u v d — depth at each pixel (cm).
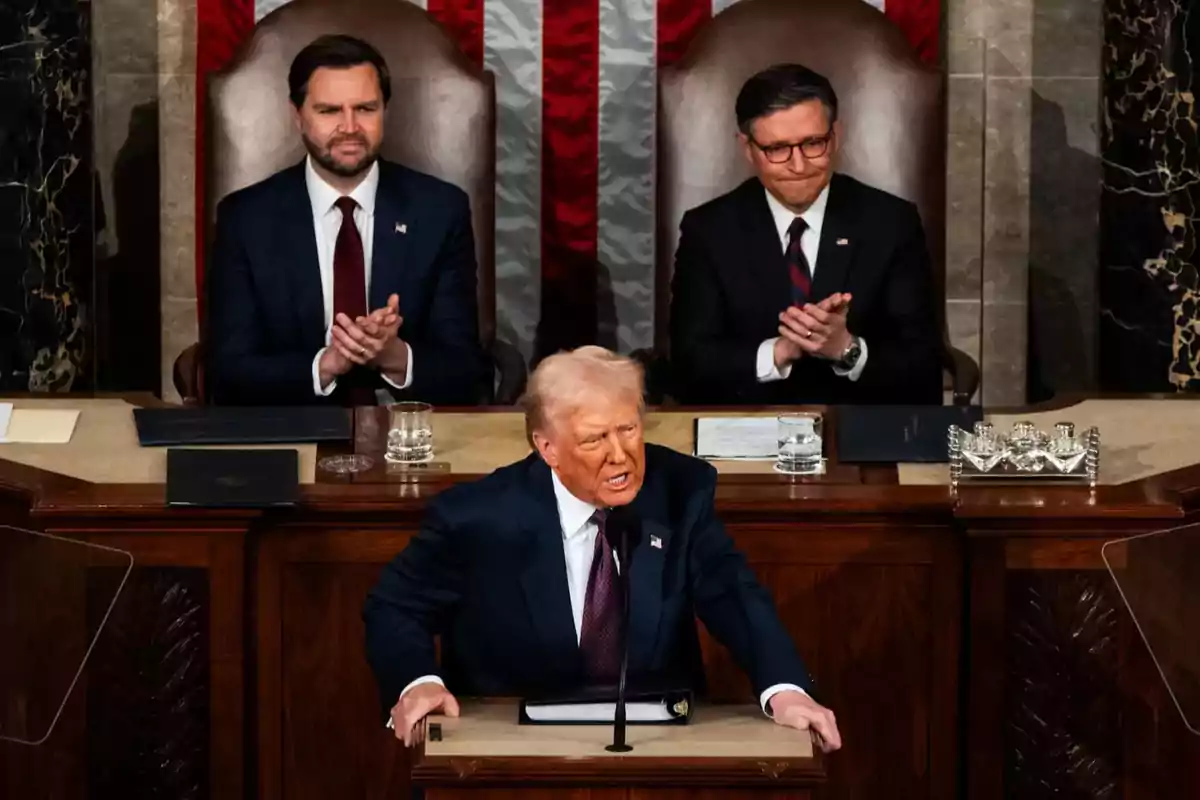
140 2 1666
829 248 1505
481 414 1261
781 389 1492
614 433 802
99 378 1692
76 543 1013
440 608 862
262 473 1027
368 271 1501
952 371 1505
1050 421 1230
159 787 1032
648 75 1670
